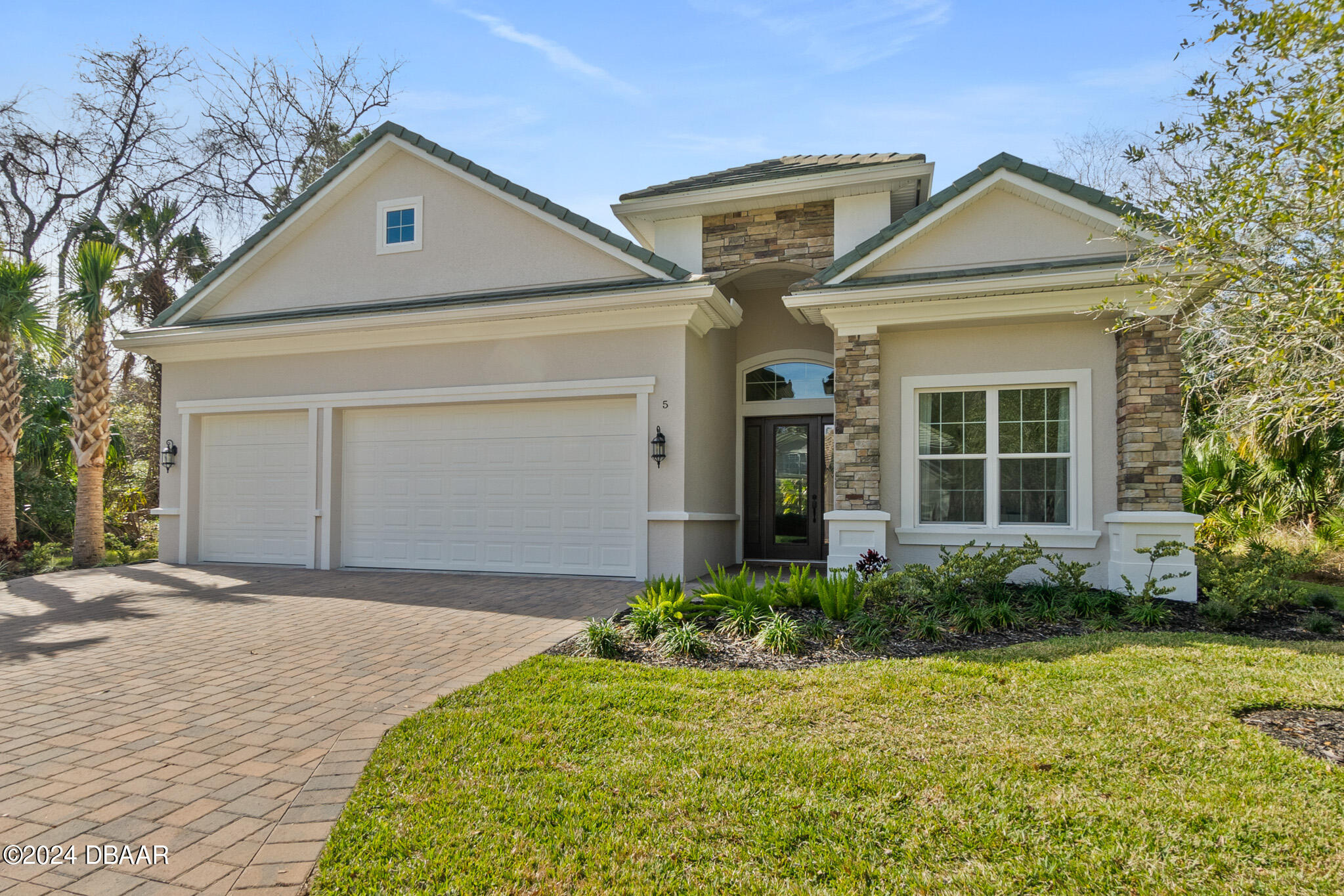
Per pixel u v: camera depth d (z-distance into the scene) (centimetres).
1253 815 339
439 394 1164
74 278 1434
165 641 720
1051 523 955
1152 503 873
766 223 1262
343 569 1205
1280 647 647
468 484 1167
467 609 859
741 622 714
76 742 459
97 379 1426
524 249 1189
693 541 1087
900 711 484
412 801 365
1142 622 754
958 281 907
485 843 326
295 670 614
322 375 1229
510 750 426
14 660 654
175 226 2373
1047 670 567
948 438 993
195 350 1289
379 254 1263
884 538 945
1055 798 359
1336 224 537
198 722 494
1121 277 757
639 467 1069
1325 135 523
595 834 333
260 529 1271
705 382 1180
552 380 1113
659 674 577
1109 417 930
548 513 1127
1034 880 297
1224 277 622
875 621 709
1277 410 611
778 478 1398
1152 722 454
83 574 1182
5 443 1384
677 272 1092
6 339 1381
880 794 368
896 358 1000
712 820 344
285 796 385
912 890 291
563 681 560
